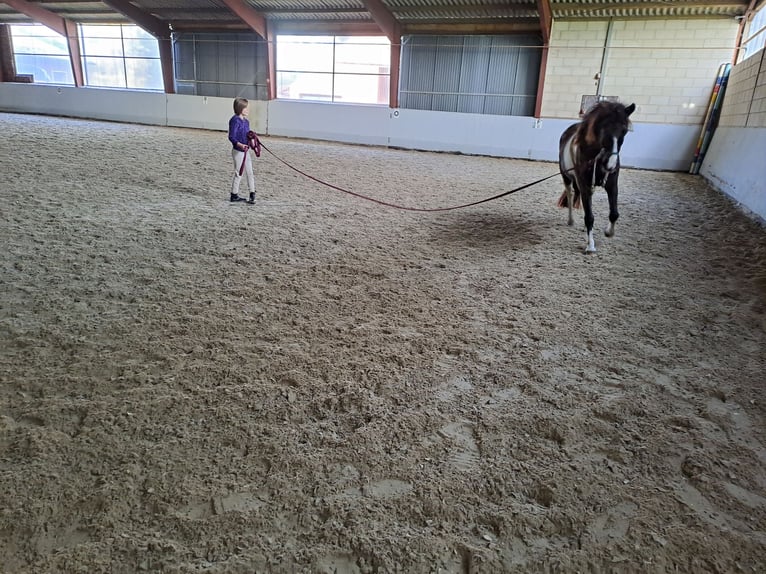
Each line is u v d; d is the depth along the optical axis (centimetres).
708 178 1191
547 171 1258
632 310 394
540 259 517
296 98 1867
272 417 245
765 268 505
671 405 268
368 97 1803
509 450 229
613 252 551
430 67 1627
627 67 1412
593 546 178
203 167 981
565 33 1444
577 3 1338
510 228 639
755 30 1205
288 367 290
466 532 184
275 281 425
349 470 212
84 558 166
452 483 206
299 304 381
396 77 1644
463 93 1616
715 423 253
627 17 1372
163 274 426
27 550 169
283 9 1666
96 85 2117
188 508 190
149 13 1823
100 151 1091
